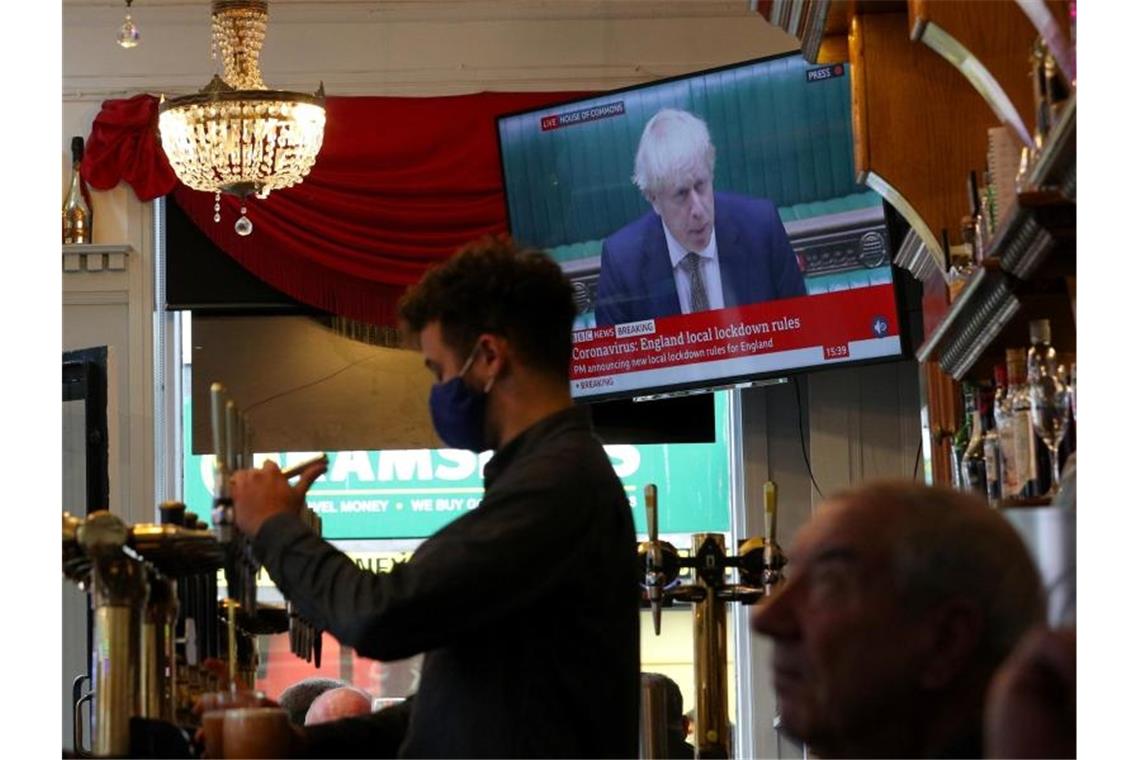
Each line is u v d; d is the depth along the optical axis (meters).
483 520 2.15
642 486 7.29
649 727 3.77
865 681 1.51
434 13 7.23
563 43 7.24
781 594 1.57
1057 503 2.49
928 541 1.51
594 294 6.73
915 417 7.13
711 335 6.54
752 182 6.47
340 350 7.27
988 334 3.41
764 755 7.04
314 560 2.21
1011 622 1.50
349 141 7.07
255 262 7.05
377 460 7.30
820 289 6.37
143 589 2.38
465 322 2.34
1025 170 2.70
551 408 2.33
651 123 6.63
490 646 2.19
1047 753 1.19
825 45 4.07
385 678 7.23
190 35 7.22
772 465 7.17
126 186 7.16
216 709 2.53
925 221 3.81
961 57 3.05
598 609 2.22
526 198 6.82
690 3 7.26
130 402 7.12
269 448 7.22
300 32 7.22
